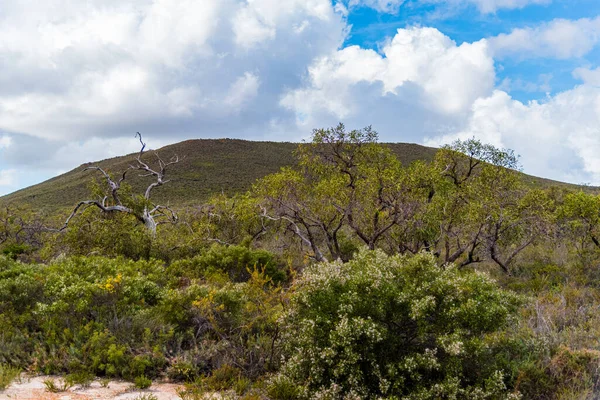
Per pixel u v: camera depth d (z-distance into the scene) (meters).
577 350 5.30
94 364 5.48
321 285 5.24
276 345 5.92
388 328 5.12
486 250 11.56
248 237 15.69
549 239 12.45
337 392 4.55
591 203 12.41
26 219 21.23
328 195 12.84
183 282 10.02
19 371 5.28
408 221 11.52
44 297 7.52
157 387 5.19
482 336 5.16
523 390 4.75
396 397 4.40
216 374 5.42
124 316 6.42
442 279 5.15
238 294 7.05
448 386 4.41
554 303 7.62
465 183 13.38
